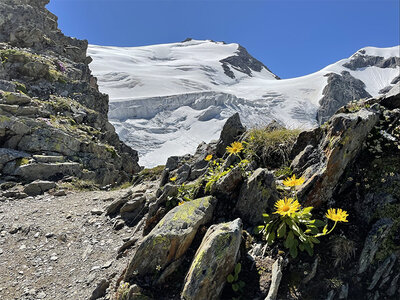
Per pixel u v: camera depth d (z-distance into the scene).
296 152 6.40
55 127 15.20
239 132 8.43
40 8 35.00
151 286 4.27
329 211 4.24
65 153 14.70
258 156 6.84
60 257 6.36
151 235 4.56
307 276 4.01
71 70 26.67
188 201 5.43
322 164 5.18
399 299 3.82
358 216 4.77
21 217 8.34
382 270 4.05
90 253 6.29
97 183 14.65
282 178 5.83
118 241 6.56
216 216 5.31
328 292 3.89
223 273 3.96
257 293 3.88
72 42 35.16
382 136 5.36
